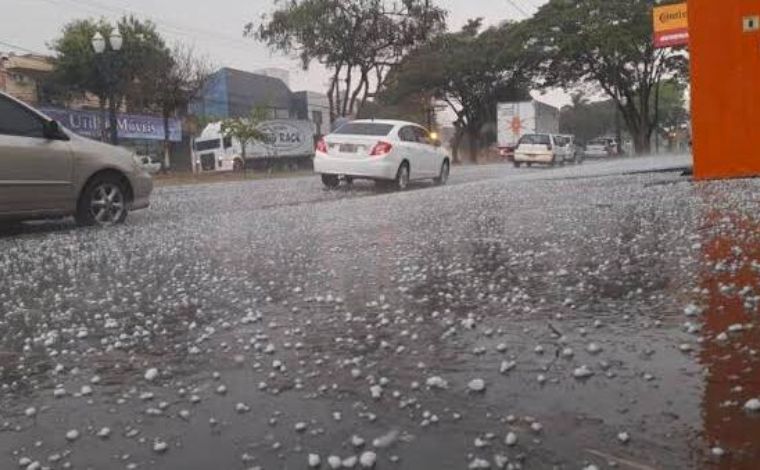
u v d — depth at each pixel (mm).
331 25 35375
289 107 65125
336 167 14781
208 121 45250
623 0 43375
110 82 30047
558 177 15227
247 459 2244
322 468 2162
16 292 5027
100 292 4879
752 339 3016
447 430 2369
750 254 4672
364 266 5293
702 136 9578
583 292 4055
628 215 7074
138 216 10367
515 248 5680
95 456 2314
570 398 2561
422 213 8688
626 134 88438
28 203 8570
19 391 2953
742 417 2312
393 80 51656
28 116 8695
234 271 5371
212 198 13555
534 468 2082
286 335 3553
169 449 2344
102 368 3199
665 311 3537
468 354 3105
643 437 2229
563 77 47906
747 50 9125
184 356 3307
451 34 52562
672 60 45531
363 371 2967
